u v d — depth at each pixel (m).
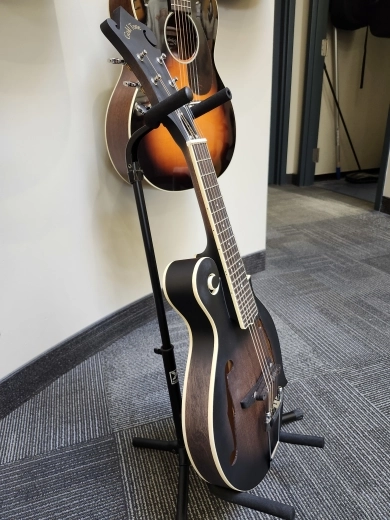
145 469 0.89
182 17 0.98
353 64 3.24
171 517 0.79
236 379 0.69
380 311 1.50
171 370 0.80
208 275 0.62
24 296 1.06
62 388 1.15
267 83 1.57
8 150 0.95
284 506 0.74
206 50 1.08
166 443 0.91
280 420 0.87
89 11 1.04
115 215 1.26
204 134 1.13
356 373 1.17
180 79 1.01
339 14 2.89
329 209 2.76
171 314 1.54
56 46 0.99
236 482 0.68
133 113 0.96
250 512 0.80
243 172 1.63
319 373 1.17
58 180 1.08
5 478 0.88
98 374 1.21
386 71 3.36
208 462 0.65
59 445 0.96
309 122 3.26
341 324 1.42
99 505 0.82
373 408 1.04
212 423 0.62
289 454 0.92
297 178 3.48
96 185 1.18
